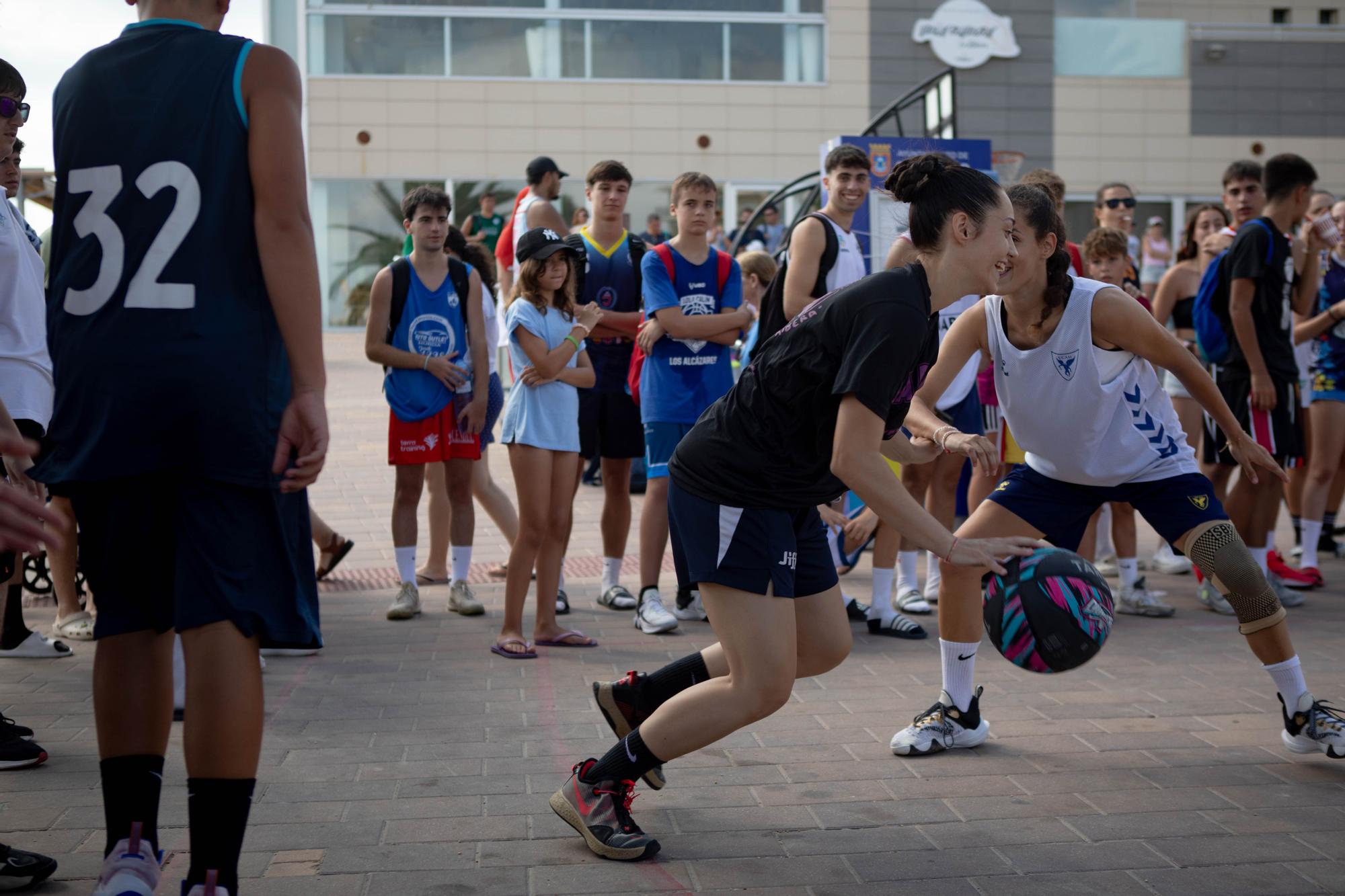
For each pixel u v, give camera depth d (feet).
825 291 18.72
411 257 21.15
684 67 83.15
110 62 7.95
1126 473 12.96
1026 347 12.83
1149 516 13.26
